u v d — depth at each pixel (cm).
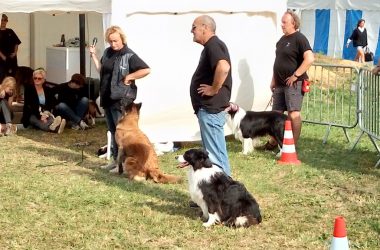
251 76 1042
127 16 900
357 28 2212
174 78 951
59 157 927
